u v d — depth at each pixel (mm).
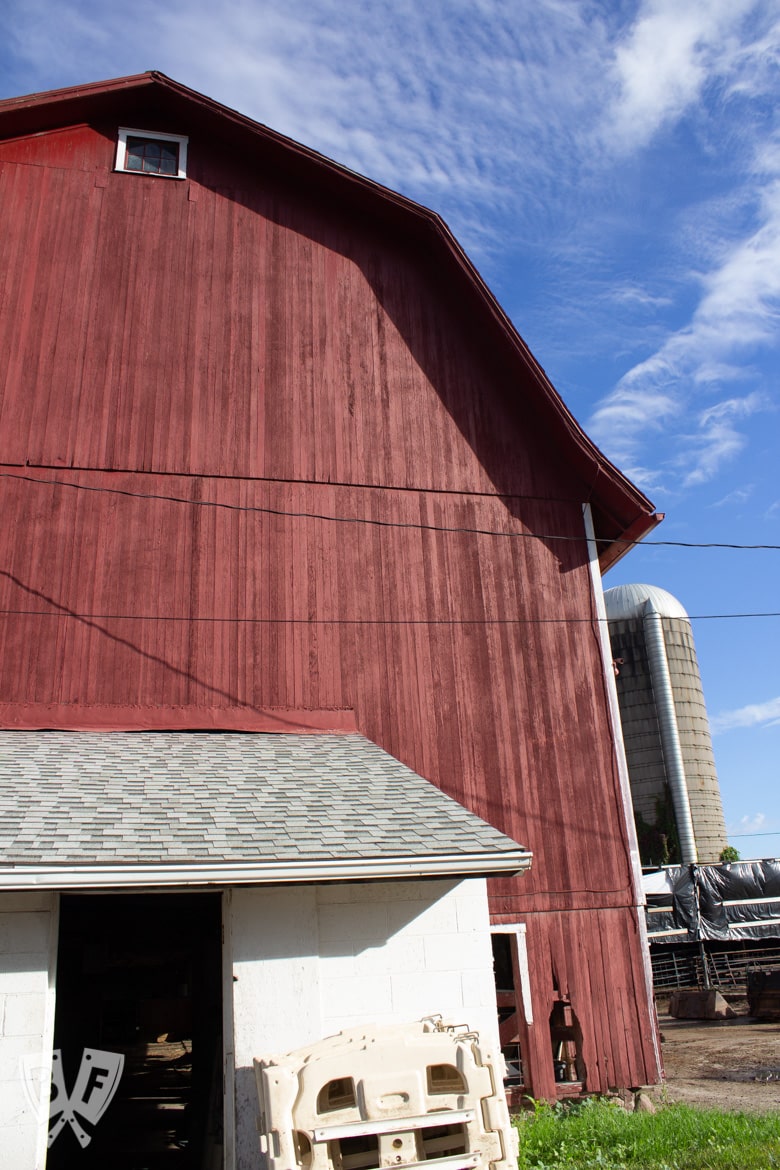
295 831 7359
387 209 13023
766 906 26359
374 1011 7398
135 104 12695
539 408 12641
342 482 11820
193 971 10289
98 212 12188
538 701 11430
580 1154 7488
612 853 10945
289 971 7195
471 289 12648
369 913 7660
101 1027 10969
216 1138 7883
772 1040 17375
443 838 7516
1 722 9891
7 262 11633
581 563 12258
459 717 11125
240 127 12641
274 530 11383
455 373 12758
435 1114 5574
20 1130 6152
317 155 12734
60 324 11555
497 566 11945
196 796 8031
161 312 11945
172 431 11453
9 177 12008
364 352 12516
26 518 10688
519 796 10922
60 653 10305
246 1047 6926
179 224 12414
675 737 40406
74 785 8031
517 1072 9914
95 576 10672
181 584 10883
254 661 10812
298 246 12789
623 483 12102
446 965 7684
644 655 42188
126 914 10422
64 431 11125
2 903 6590
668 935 25672
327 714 10805
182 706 10445
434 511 12000
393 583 11531
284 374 12102
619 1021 10211
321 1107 5641
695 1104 10773
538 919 10406
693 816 39500
